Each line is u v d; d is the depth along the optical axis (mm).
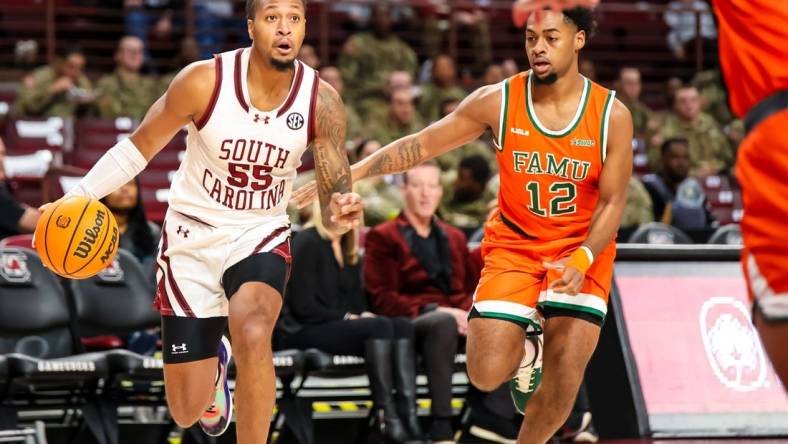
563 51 7105
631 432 10859
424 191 11164
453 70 20172
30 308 9781
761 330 4828
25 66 21078
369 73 20172
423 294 11250
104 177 6980
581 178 7305
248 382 6379
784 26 4828
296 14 6598
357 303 11258
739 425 10977
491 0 25188
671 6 26234
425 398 11234
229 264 6852
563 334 7270
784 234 4734
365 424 10617
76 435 9773
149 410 11555
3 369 8734
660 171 16625
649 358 11078
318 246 10781
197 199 6945
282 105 6738
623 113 7223
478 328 7430
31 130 17672
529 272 7457
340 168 6949
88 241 6820
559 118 7258
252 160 6789
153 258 11516
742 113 5047
